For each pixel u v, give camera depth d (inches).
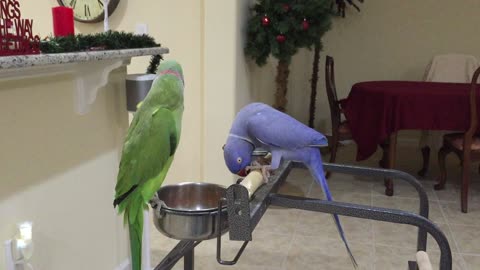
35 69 50.6
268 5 118.6
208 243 103.1
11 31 44.6
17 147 53.1
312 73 192.9
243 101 124.3
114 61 64.4
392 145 132.1
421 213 63.0
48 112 57.9
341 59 196.5
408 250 101.4
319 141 51.9
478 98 122.0
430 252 100.7
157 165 48.8
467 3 180.7
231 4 109.7
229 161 53.3
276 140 51.4
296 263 95.4
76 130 64.3
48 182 59.1
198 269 92.0
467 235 109.0
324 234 109.2
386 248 102.3
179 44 114.1
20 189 54.2
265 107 53.5
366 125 136.3
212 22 111.3
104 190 73.1
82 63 57.2
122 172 49.1
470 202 130.0
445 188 141.3
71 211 64.6
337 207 48.0
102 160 71.9
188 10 112.0
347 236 108.3
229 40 111.6
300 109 204.5
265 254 98.9
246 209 42.6
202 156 119.0
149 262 88.0
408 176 62.2
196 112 117.1
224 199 48.2
